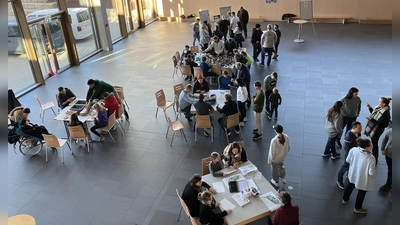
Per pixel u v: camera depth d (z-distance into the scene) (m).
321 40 14.34
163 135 7.93
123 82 11.00
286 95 9.49
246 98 7.76
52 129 8.40
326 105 8.85
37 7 10.95
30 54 10.66
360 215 5.30
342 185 5.88
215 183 5.07
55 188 6.38
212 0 18.50
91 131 7.71
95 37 14.34
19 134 7.22
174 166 6.82
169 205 5.79
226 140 7.58
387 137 5.51
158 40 15.67
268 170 6.50
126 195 6.09
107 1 14.87
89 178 6.60
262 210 4.50
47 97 10.19
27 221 4.62
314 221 5.25
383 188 5.75
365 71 10.89
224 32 13.87
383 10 16.31
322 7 17.20
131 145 7.61
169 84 10.70
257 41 11.75
